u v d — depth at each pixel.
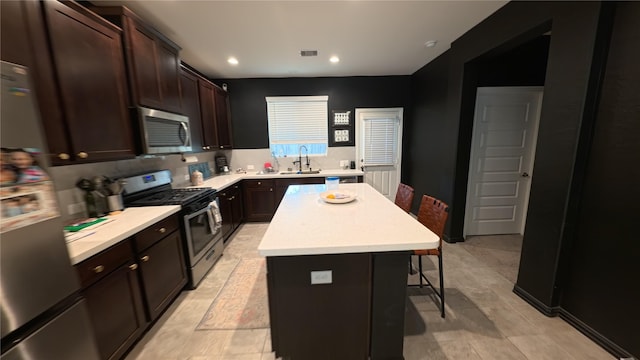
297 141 4.40
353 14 2.15
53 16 1.30
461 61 2.67
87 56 1.50
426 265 2.54
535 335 1.60
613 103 1.38
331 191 2.22
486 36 2.26
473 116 2.79
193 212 2.25
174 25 2.28
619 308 1.41
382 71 3.99
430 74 3.51
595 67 1.42
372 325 1.31
